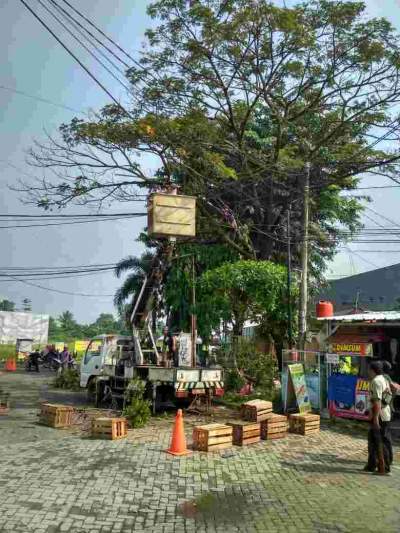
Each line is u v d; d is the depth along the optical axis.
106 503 6.59
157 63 20.56
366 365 15.77
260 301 17.27
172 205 13.98
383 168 21.42
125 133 19.14
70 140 19.77
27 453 9.15
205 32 19.67
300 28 19.50
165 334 15.95
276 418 11.20
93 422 10.71
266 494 7.13
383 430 8.47
